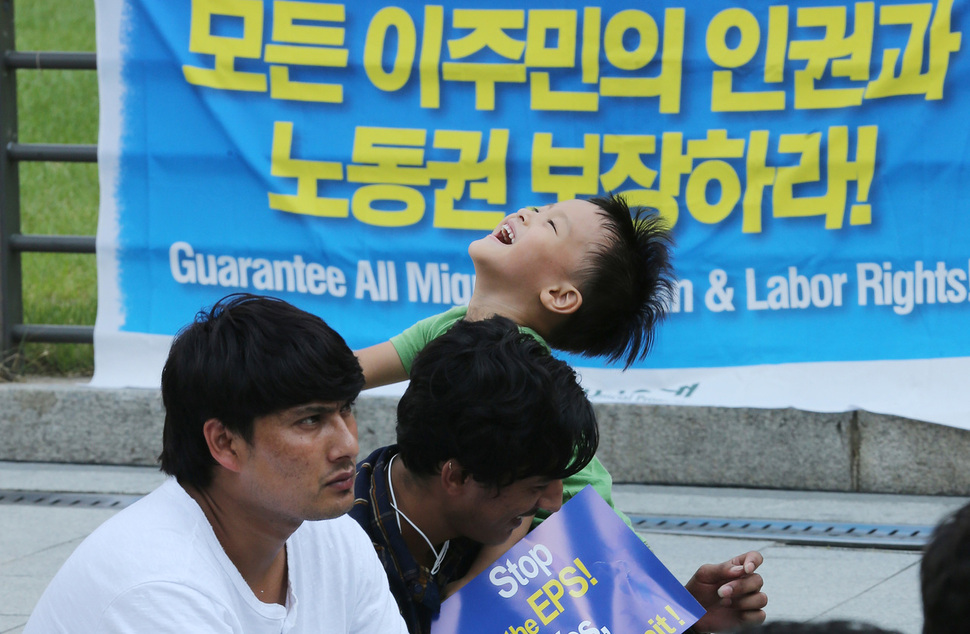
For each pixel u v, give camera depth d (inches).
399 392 497.4
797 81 470.3
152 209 506.9
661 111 478.3
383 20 488.4
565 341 246.1
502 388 188.4
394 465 211.3
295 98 495.8
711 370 485.1
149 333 512.7
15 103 529.7
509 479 192.4
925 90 464.1
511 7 481.4
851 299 475.5
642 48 476.4
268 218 502.0
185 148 502.3
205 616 159.3
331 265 501.0
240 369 160.7
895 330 473.7
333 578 182.2
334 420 166.9
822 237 474.6
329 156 497.0
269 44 494.3
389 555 205.6
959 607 123.3
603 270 235.1
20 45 940.6
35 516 456.8
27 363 553.6
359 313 502.0
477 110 487.5
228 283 507.2
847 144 469.4
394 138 492.4
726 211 478.6
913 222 469.1
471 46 485.1
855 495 475.2
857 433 473.7
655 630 211.0
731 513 456.8
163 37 498.3
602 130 482.9
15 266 534.0
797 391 479.5
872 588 388.5
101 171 506.3
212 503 170.9
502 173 489.1
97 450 513.0
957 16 459.2
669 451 484.4
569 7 478.3
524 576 212.7
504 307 239.6
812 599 378.9
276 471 163.9
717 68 473.7
